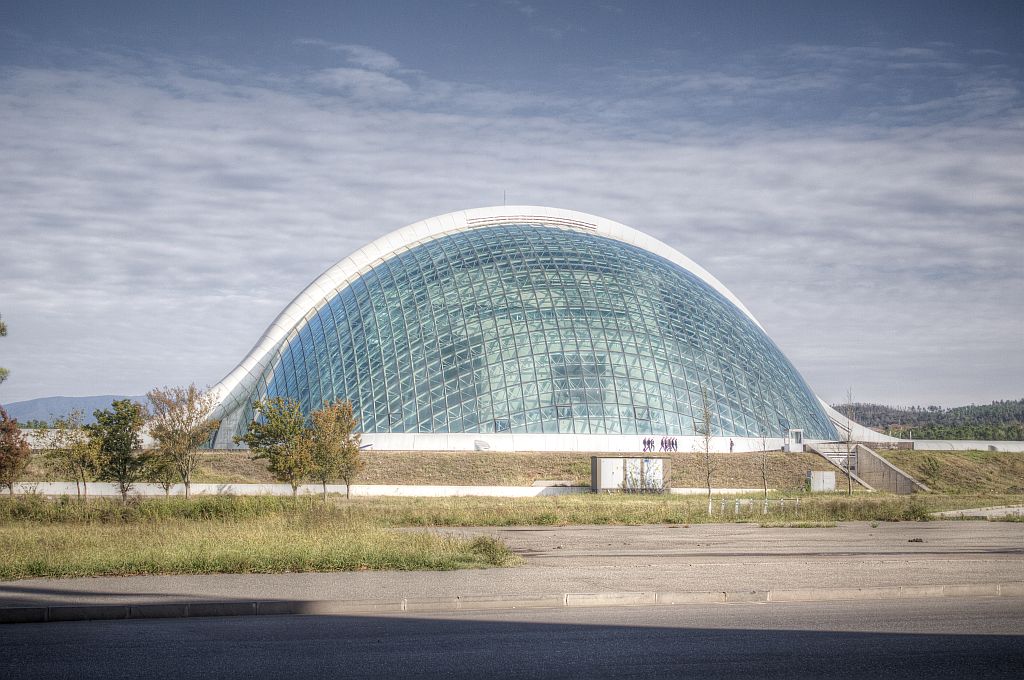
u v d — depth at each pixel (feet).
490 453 247.70
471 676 38.45
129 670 39.93
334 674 38.96
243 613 55.42
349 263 304.50
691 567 76.07
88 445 179.93
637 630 48.85
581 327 276.62
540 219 328.90
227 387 282.15
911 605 57.93
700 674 38.73
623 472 221.87
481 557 77.77
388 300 285.23
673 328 288.71
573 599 58.08
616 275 300.61
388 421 253.24
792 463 259.39
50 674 39.19
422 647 44.57
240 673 39.24
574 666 40.27
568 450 253.03
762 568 75.41
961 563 80.02
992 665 40.40
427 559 74.43
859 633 47.85
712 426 266.36
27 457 181.27
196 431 187.21
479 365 263.70
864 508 155.84
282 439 196.65
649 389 266.98
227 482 225.35
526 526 131.03
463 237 312.91
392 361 265.95
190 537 85.66
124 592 61.36
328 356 273.54
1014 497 233.14
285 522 102.63
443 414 254.68
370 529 98.22
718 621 51.65
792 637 46.75
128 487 187.32
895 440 328.29
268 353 290.15
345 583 65.46
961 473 274.98
